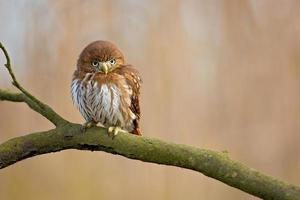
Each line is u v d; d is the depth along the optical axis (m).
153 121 13.81
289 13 15.15
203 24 14.83
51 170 13.59
